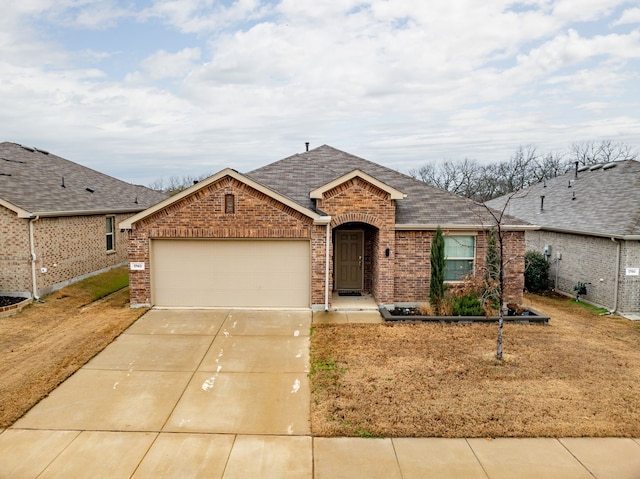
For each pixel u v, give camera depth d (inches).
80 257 684.1
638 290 562.6
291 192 588.7
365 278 608.1
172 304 526.3
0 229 559.8
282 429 268.8
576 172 866.1
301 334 441.4
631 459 238.4
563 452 244.4
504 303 531.2
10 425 269.9
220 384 331.0
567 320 522.0
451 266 551.5
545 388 319.0
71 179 805.2
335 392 312.5
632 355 393.7
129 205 861.8
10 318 493.4
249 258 522.0
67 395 310.5
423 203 585.6
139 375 345.4
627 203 628.4
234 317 491.2
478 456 240.4
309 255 521.0
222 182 507.8
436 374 342.3
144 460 236.8
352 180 520.1
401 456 240.5
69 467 229.8
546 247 741.9
